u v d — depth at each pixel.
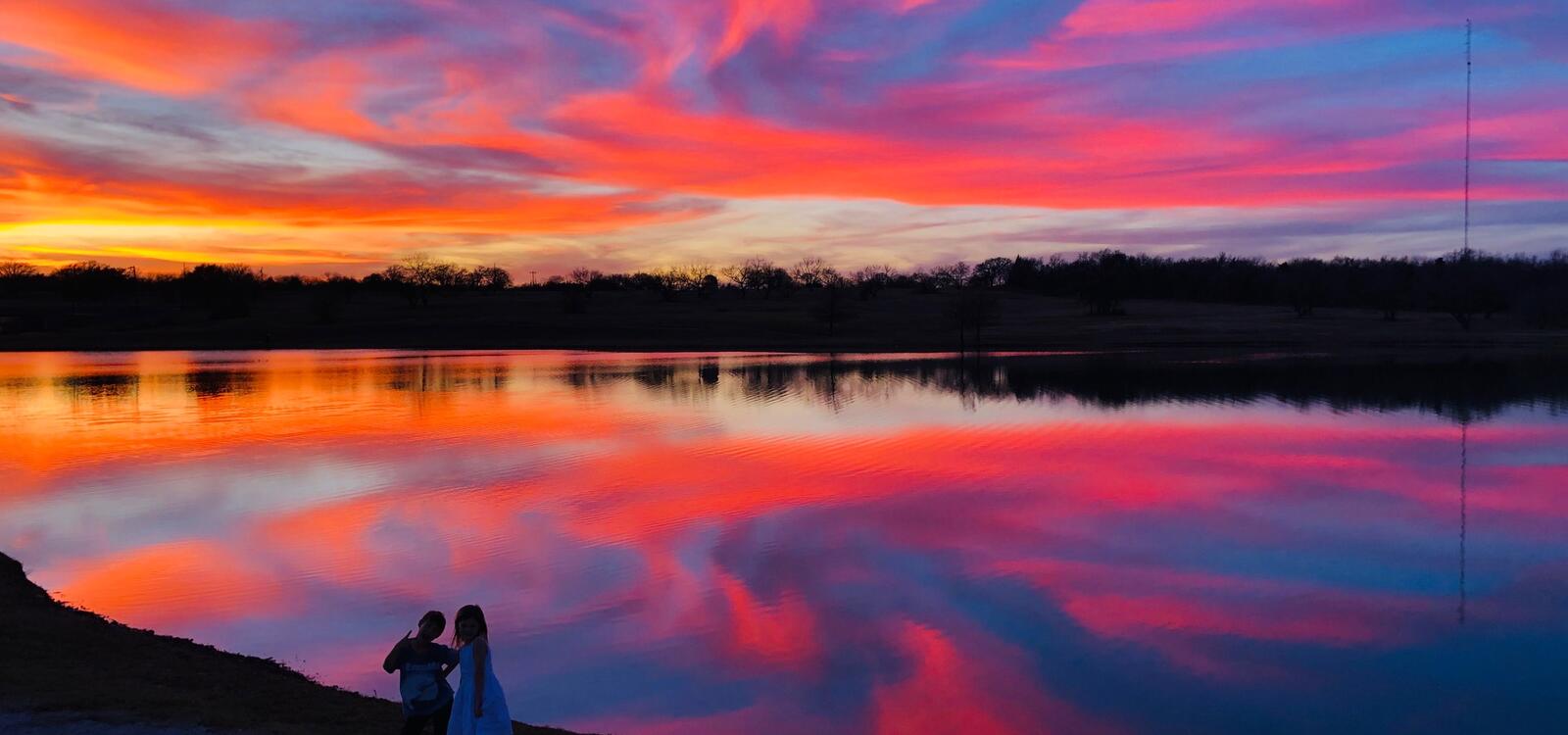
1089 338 118.88
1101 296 160.88
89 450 35.41
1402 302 148.00
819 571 19.38
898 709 13.48
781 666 14.78
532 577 18.91
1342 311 159.12
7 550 20.98
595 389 60.56
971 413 46.28
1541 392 54.41
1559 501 26.02
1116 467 30.81
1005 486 27.75
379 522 23.30
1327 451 34.34
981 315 117.94
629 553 20.61
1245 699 13.81
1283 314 152.50
